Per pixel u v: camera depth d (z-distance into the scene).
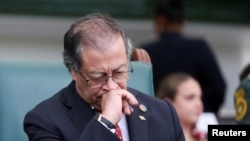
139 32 15.43
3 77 7.85
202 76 12.02
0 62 7.91
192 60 11.94
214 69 11.98
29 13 14.68
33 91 7.88
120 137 6.97
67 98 7.11
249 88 8.77
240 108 8.82
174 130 7.32
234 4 16.09
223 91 12.04
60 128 6.93
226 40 16.11
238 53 16.17
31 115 7.05
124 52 6.66
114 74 6.66
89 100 6.92
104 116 6.66
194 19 15.82
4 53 14.54
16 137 7.70
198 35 15.88
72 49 6.68
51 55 14.88
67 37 6.76
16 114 7.76
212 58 12.02
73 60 6.69
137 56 8.34
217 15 15.97
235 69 16.12
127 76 6.74
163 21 12.15
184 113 9.66
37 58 14.80
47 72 7.98
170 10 12.09
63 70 8.02
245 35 16.17
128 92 6.77
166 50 11.93
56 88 7.93
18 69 7.92
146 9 15.44
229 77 15.98
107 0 15.26
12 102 7.79
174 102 9.69
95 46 6.58
